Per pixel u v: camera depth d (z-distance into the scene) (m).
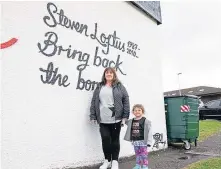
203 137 11.06
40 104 4.79
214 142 9.78
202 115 20.16
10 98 4.34
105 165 5.39
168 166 5.82
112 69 5.52
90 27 6.03
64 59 5.33
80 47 5.72
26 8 4.72
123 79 6.96
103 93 5.43
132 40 7.45
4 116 4.23
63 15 5.40
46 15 5.06
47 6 5.09
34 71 4.74
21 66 4.54
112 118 5.38
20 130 4.43
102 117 5.39
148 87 7.96
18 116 4.42
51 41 5.10
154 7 8.64
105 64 6.36
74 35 5.61
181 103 8.36
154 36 8.61
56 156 4.99
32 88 4.68
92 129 5.82
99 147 5.95
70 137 5.31
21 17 4.63
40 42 4.89
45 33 5.00
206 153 7.49
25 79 4.58
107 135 5.39
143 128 5.38
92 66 5.98
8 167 4.22
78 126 5.50
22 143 4.45
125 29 7.20
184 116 8.28
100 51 6.24
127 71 7.13
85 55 5.82
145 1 8.12
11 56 4.41
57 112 5.09
